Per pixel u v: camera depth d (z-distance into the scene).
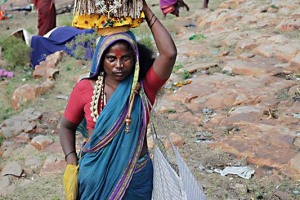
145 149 3.00
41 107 7.79
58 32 10.93
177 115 6.67
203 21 12.45
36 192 5.08
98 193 2.92
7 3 19.72
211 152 5.59
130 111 2.82
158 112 6.77
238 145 5.62
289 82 7.50
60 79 9.23
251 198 4.65
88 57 10.14
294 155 5.29
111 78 2.88
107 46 2.77
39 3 12.62
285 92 7.15
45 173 5.46
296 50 8.55
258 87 7.37
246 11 12.26
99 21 2.79
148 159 3.04
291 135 5.71
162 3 13.86
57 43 10.80
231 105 6.88
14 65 10.74
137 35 11.32
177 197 2.93
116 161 2.86
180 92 7.39
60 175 5.40
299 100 6.82
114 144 2.83
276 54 8.70
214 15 12.43
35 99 8.16
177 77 8.18
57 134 6.78
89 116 2.91
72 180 2.98
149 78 2.90
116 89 2.84
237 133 5.96
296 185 4.81
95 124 2.86
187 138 5.98
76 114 2.99
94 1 2.75
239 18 11.70
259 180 4.96
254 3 12.79
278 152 5.38
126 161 2.86
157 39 2.85
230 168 5.20
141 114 2.88
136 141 2.86
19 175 5.39
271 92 7.14
